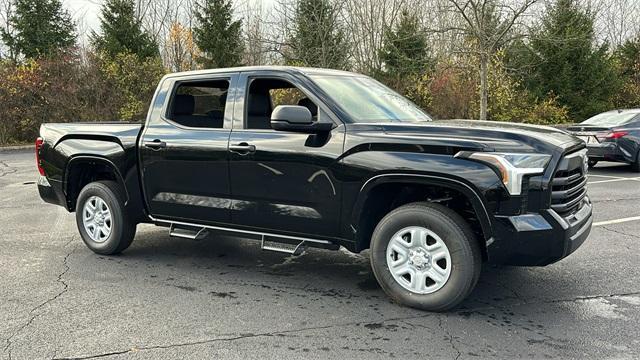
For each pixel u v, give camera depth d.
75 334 3.70
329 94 4.49
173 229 5.28
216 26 27.14
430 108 22.50
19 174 12.66
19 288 4.65
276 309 4.16
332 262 5.46
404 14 26.23
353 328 3.79
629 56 25.58
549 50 22.59
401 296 4.12
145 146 5.24
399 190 4.35
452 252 3.88
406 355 3.37
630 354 3.35
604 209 7.85
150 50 24.92
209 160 4.84
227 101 4.90
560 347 3.46
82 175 5.99
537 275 4.90
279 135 4.54
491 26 17.52
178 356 3.37
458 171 3.77
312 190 4.36
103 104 21.09
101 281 4.86
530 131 4.01
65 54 20.66
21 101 19.56
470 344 3.52
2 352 3.43
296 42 27.73
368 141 4.11
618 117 12.30
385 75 25.11
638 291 4.47
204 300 4.37
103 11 24.59
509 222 3.69
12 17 25.89
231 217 4.82
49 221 7.49
